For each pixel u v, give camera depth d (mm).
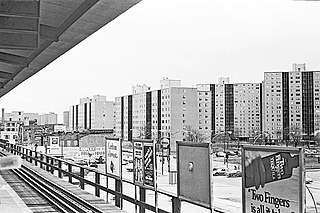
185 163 7355
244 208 5668
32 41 12359
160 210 8609
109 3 9852
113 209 10922
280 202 5059
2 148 46688
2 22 11031
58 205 12836
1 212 12086
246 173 5641
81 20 11602
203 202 6816
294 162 4859
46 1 11984
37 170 24156
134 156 9961
